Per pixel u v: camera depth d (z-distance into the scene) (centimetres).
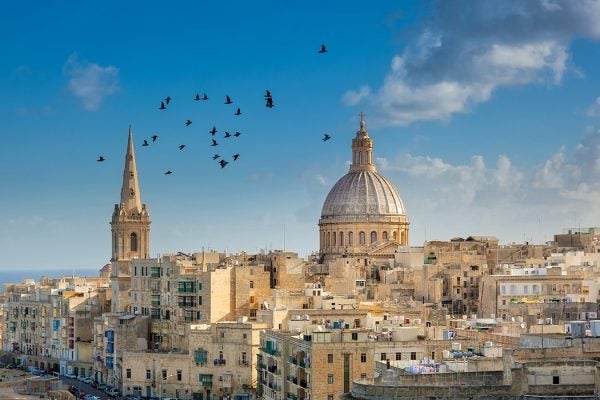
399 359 19512
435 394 12262
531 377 12138
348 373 19550
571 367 12175
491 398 12088
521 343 17275
